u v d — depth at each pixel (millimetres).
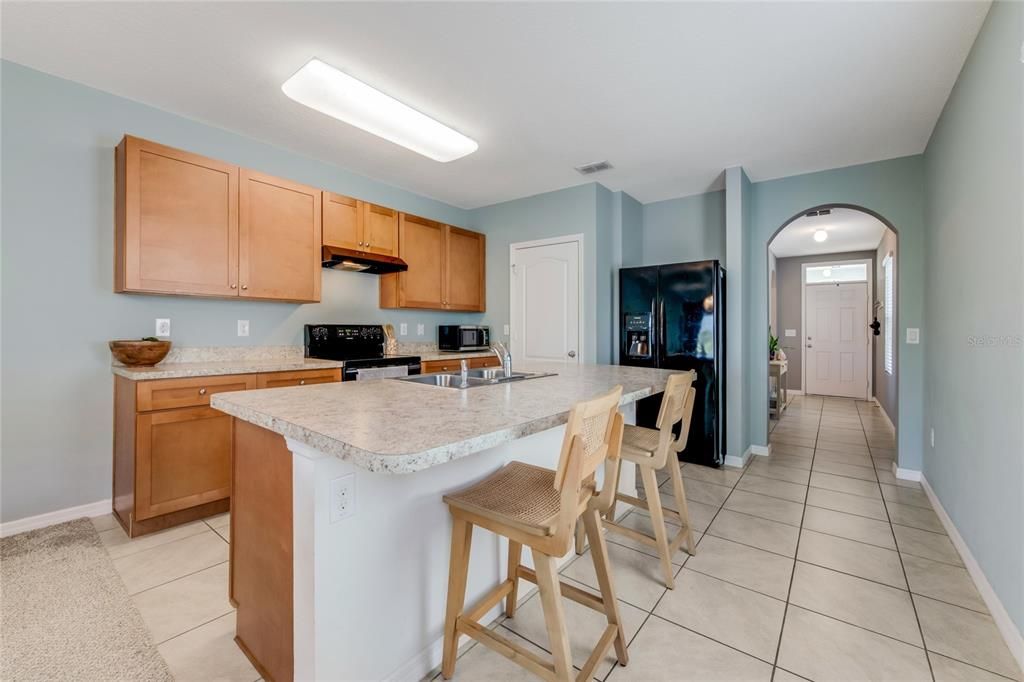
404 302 3842
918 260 3191
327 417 1193
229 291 2688
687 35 1938
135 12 1821
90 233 2418
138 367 2432
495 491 1362
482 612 1421
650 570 1988
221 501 2512
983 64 1820
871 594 1803
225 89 2414
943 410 2475
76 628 1556
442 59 2109
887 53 2051
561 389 1779
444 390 1746
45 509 2312
